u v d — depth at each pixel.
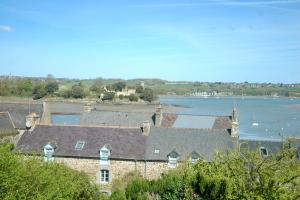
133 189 28.78
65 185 25.78
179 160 46.31
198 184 25.17
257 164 21.88
